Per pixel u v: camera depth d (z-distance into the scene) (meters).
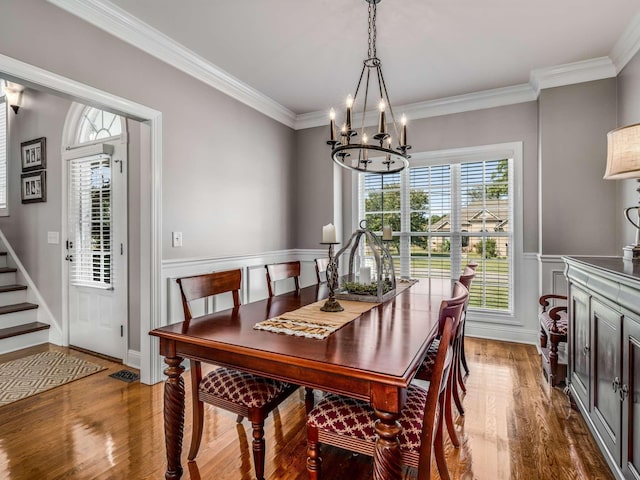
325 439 1.35
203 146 3.11
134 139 2.88
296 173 4.56
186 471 1.68
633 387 1.36
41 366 2.98
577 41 2.69
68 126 3.45
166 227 2.75
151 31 2.53
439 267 3.97
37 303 3.77
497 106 3.67
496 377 2.76
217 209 3.27
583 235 3.08
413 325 1.61
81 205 3.37
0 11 1.81
